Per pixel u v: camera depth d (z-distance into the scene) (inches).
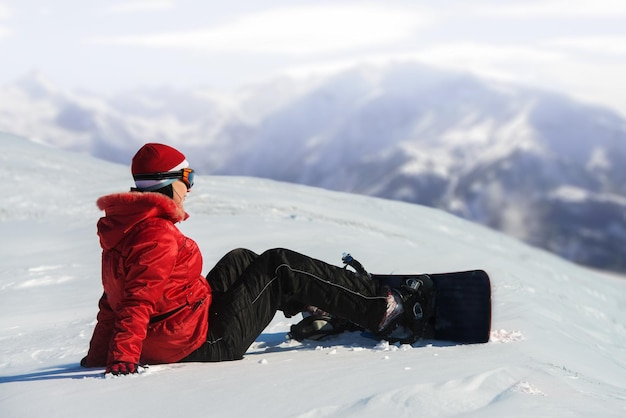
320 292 150.7
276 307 150.3
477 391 110.3
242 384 115.8
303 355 148.2
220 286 154.4
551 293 331.0
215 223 434.6
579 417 98.7
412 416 98.3
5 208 479.5
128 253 131.0
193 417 99.6
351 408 101.6
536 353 150.1
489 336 158.1
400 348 152.9
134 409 103.6
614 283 622.8
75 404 106.1
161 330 136.5
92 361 144.4
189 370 129.3
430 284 160.4
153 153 138.0
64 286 304.8
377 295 154.0
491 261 396.2
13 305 268.1
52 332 214.4
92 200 515.5
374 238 421.7
